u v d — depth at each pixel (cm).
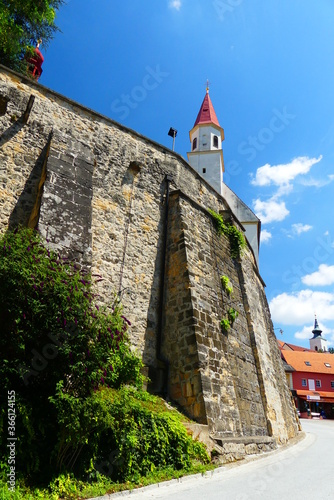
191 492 561
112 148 1141
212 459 793
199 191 1416
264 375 1360
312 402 4806
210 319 1074
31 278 554
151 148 1258
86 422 532
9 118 957
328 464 892
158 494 544
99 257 1002
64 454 542
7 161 920
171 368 978
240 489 590
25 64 1300
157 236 1160
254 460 888
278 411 1459
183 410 904
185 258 1096
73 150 980
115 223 1072
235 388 1094
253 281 1684
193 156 3109
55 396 550
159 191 1227
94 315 616
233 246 1461
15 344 535
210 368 966
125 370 763
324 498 546
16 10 1143
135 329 1000
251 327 1379
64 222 863
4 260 555
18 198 910
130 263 1062
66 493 502
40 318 552
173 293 1073
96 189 1062
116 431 596
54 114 1044
